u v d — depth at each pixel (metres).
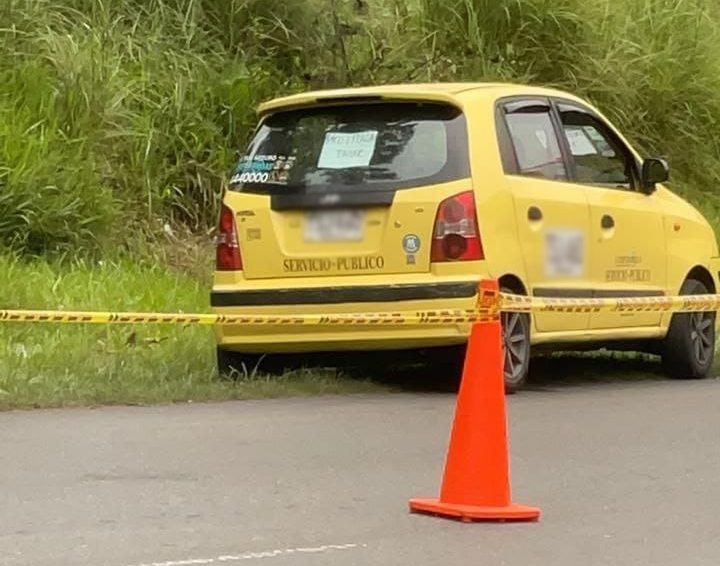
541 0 15.38
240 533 5.38
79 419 7.71
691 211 10.50
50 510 5.69
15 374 8.47
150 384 8.54
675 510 5.95
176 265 12.63
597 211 9.34
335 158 8.72
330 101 8.85
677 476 6.62
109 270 11.77
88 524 5.47
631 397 9.02
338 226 8.55
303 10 14.74
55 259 11.86
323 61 14.70
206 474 6.40
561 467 6.77
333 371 9.59
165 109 13.44
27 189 11.84
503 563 5.05
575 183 9.30
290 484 6.24
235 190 8.91
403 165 8.55
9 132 12.07
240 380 8.85
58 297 10.69
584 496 6.17
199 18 14.37
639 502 6.08
